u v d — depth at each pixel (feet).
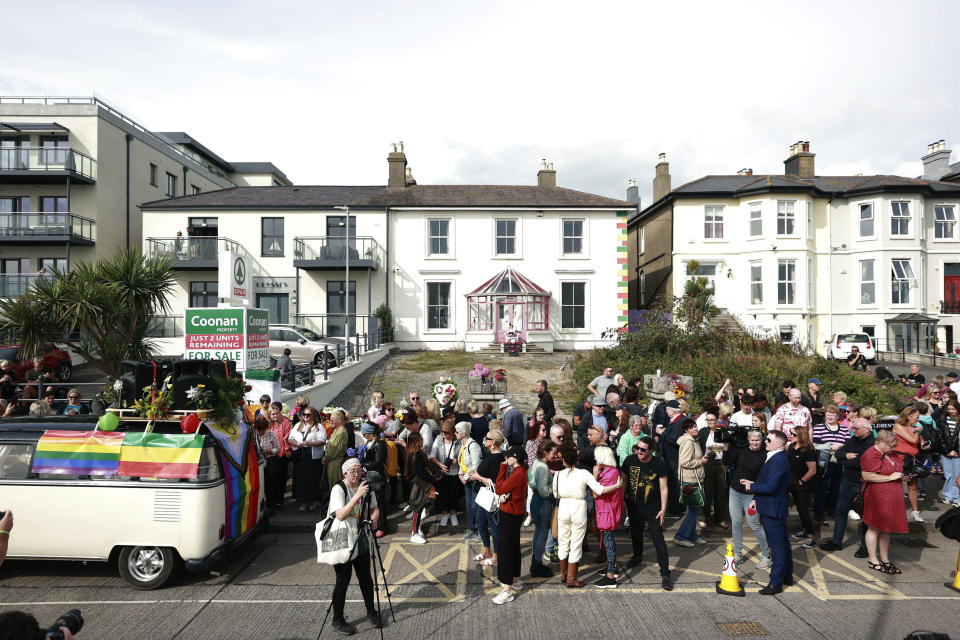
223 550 21.27
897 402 48.55
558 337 90.48
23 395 40.40
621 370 54.70
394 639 17.15
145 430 21.27
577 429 32.19
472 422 31.14
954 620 18.25
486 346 87.71
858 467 24.16
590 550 25.57
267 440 29.45
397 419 32.37
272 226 91.04
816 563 23.44
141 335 44.29
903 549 25.29
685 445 25.20
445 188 101.19
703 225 95.81
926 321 89.10
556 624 18.11
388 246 90.43
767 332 88.89
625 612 18.95
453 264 91.04
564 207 90.74
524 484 20.16
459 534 27.43
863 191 94.58
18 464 20.81
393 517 29.66
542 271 91.20
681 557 24.31
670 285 97.40
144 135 99.35
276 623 18.12
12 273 87.97
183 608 19.17
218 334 40.47
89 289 39.88
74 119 87.71
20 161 85.71
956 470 30.68
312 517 28.66
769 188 91.66
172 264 46.14
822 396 48.47
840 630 17.58
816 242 96.84
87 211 87.61
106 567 22.88
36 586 20.93
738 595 20.18
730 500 22.89
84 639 16.92
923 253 94.58
